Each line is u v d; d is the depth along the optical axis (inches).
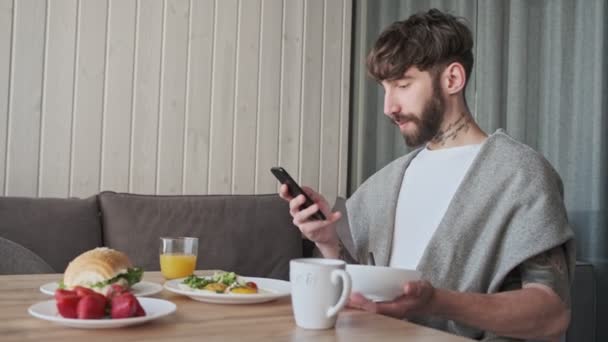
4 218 85.7
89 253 41.3
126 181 104.6
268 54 117.7
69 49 99.7
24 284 44.7
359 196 56.0
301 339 29.0
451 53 48.8
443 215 48.3
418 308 36.7
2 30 95.0
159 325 31.5
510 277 45.3
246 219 100.9
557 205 44.1
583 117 86.2
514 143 47.1
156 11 106.8
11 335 28.3
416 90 49.4
